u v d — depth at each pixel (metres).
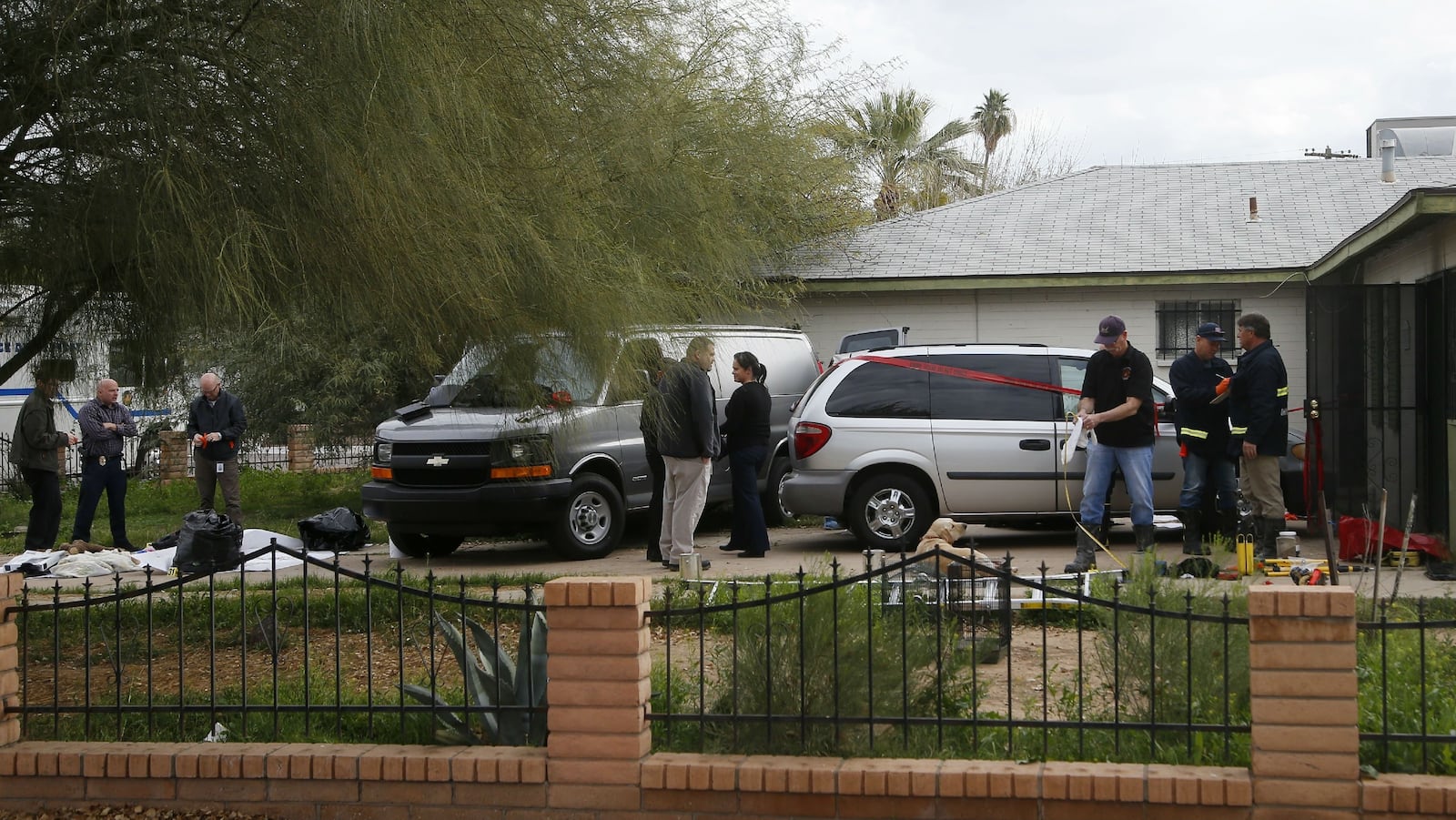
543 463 12.28
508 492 12.29
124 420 14.49
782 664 5.27
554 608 4.98
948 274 17.81
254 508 19.64
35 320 7.20
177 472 23.44
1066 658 7.36
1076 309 17.97
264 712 5.61
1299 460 13.30
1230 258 17.41
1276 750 4.50
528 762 4.98
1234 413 10.73
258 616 8.80
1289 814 4.48
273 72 6.02
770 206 15.62
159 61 5.98
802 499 12.65
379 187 5.93
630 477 13.31
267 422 23.86
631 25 7.26
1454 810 4.36
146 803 5.30
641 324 7.23
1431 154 22.52
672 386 8.66
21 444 13.85
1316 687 4.47
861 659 5.26
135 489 22.34
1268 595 4.50
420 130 5.93
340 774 5.12
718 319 10.41
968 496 12.48
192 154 5.85
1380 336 11.88
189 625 9.09
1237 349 17.59
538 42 6.59
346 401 23.44
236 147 6.06
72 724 5.97
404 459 12.65
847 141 18.55
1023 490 12.45
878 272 18.03
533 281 6.55
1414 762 4.79
